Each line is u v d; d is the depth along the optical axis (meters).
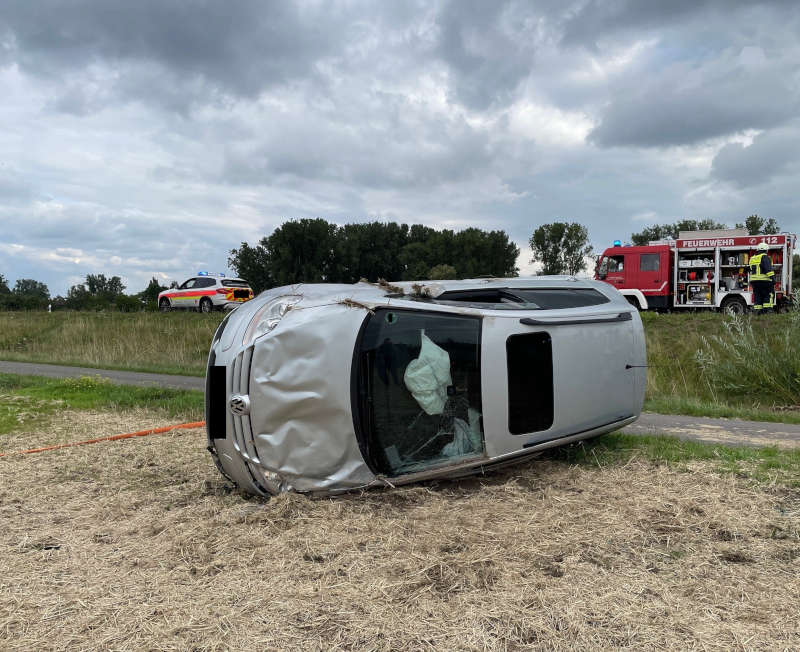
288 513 4.27
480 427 4.89
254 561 3.65
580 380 5.29
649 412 9.59
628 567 3.48
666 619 2.93
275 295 4.91
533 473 5.36
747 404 12.00
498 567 3.48
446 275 63.97
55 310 33.81
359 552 3.71
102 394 11.41
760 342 13.59
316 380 4.38
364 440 4.52
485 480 5.16
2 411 9.75
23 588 3.41
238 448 4.54
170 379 14.71
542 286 5.95
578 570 3.44
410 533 3.98
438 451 4.81
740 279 22.59
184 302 28.45
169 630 2.90
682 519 4.19
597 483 5.04
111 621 3.01
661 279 23.70
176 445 7.34
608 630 2.84
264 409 4.41
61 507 4.98
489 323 4.89
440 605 3.07
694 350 15.16
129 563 3.73
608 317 5.65
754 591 3.20
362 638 2.80
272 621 2.97
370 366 4.55
